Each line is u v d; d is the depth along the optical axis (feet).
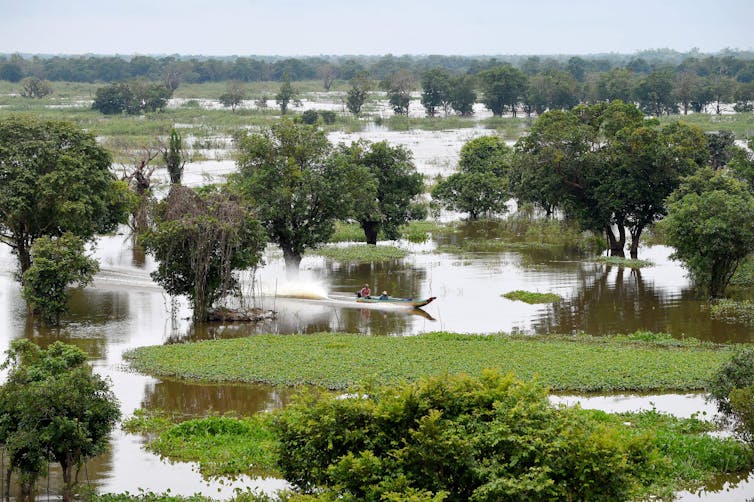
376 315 228.43
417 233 364.58
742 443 128.47
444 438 96.07
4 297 252.21
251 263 226.38
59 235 248.52
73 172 238.48
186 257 221.25
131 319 224.53
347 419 103.50
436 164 555.69
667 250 336.70
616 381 161.07
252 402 155.22
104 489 117.39
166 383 167.32
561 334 204.33
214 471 123.34
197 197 226.79
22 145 240.94
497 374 108.58
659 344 193.47
